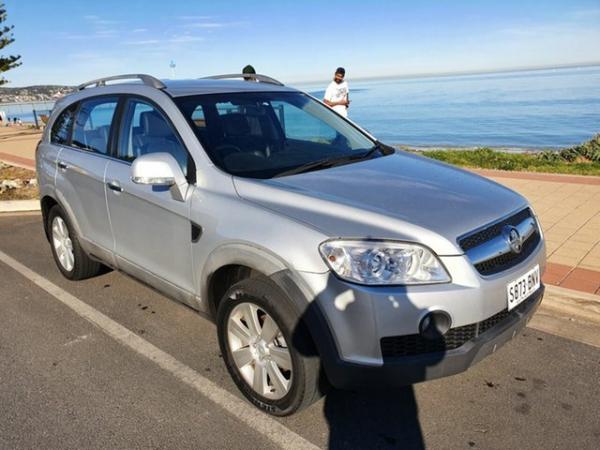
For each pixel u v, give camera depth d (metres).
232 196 3.02
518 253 2.87
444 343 2.55
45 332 4.03
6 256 5.93
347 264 2.48
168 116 3.54
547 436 2.74
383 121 45.19
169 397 3.15
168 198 3.34
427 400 3.07
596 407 2.96
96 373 3.43
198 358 3.60
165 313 4.31
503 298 2.68
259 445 2.72
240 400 3.10
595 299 4.07
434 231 2.54
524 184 8.08
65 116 4.79
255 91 4.07
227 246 2.90
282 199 2.86
